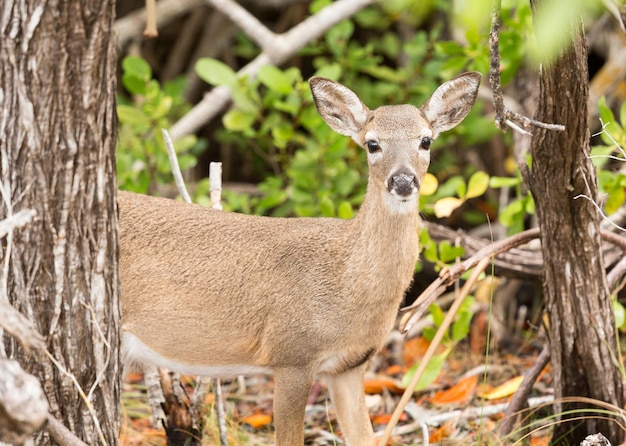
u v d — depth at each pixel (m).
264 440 11.33
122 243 9.64
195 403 10.68
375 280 9.38
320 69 14.20
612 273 10.23
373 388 12.67
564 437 9.93
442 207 11.62
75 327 7.68
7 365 5.80
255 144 16.86
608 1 10.55
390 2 5.88
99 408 7.88
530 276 12.12
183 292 9.58
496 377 12.94
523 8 12.00
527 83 14.14
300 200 14.29
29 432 5.83
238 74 15.45
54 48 7.27
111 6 7.38
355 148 14.84
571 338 9.62
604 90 15.98
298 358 9.54
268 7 18.36
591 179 9.27
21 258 7.48
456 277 9.42
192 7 17.64
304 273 9.51
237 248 9.66
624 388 10.01
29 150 7.36
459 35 16.34
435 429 11.34
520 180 11.78
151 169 14.22
